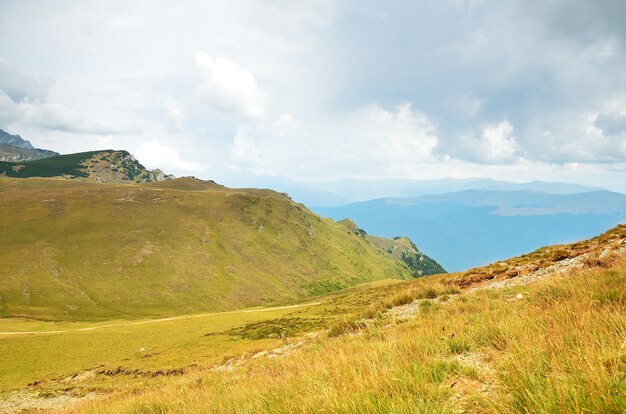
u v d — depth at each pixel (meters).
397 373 5.64
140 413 10.95
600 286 9.06
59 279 180.50
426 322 11.93
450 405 4.50
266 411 6.07
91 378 45.19
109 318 158.75
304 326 51.00
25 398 38.59
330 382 6.25
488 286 20.94
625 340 4.36
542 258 24.45
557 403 3.62
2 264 180.12
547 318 7.09
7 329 109.31
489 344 7.12
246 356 24.55
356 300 68.38
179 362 44.66
